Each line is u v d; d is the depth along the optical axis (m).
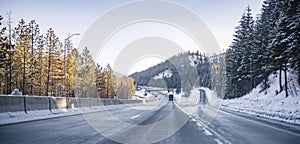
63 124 14.99
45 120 17.44
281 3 31.00
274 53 34.00
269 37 38.62
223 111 31.62
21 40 55.31
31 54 56.72
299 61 28.45
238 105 42.66
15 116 16.30
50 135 10.73
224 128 14.05
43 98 20.38
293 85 39.59
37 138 9.94
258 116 23.94
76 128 13.16
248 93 62.50
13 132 11.55
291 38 27.50
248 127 14.81
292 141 10.20
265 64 45.12
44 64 61.81
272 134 12.09
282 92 42.25
